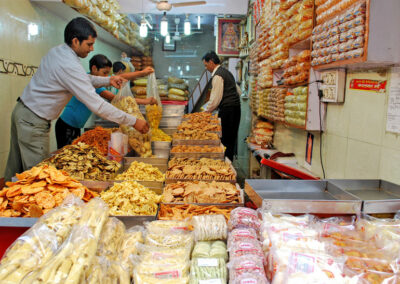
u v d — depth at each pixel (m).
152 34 9.16
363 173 2.05
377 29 1.66
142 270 1.11
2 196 1.65
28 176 1.75
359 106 2.10
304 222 1.32
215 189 2.07
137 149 3.06
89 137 3.07
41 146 2.62
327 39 2.16
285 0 3.28
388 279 1.01
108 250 1.12
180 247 1.26
